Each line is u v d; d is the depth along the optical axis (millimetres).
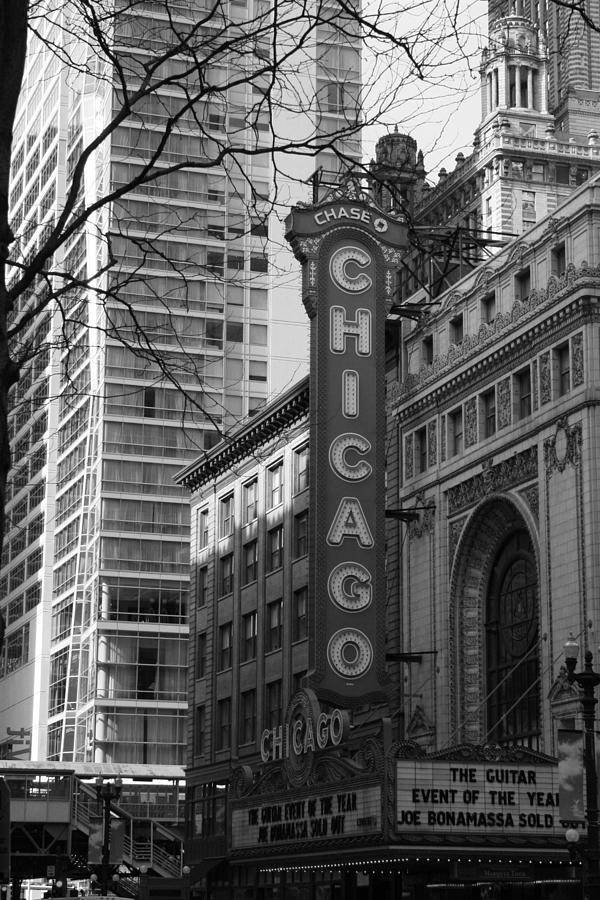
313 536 61500
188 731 94688
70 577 133625
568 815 35938
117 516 124812
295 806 57281
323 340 63438
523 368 58438
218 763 87938
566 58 120750
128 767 102938
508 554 60500
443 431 64938
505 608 60375
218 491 93688
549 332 56344
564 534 54125
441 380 64625
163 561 125375
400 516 65625
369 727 68688
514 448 58531
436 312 66750
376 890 59312
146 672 123812
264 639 83000
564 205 57188
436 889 57156
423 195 110188
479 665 61281
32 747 141625
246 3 72812
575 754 36406
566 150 105312
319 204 64562
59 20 101250
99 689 122500
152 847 91500
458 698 61344
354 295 64312
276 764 61312
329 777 54906
